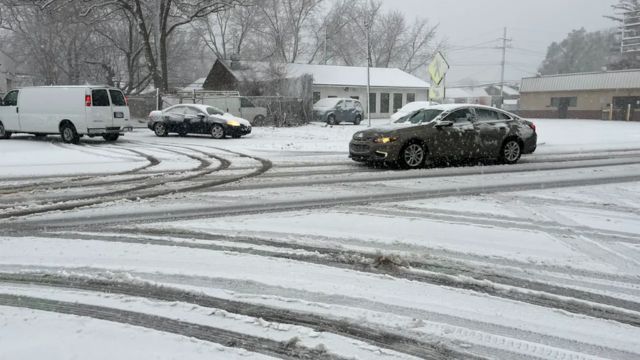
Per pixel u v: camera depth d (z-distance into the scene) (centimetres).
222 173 1054
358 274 455
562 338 346
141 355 314
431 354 323
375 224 619
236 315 373
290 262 484
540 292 421
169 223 624
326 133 2295
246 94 3191
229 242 545
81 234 575
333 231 588
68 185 900
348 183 922
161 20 3281
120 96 1770
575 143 1841
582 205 740
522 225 621
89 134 1677
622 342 341
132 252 510
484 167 1141
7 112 1803
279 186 891
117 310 380
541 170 1101
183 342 332
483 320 370
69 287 424
